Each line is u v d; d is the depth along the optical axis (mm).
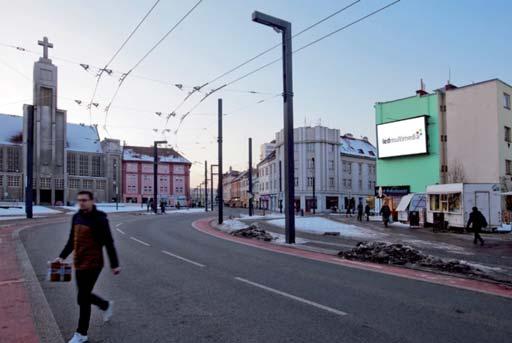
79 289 5062
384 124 40125
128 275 9414
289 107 17078
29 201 32781
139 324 5824
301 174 67938
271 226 26953
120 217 37375
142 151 101750
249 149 41844
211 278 9070
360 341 5117
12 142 75812
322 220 30359
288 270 10141
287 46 17125
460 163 35625
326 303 6934
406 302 7035
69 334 5457
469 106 35406
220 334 5379
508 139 35094
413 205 30641
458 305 6859
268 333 5414
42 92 70938
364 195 74000
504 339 5199
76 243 5082
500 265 11445
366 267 10664
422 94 38625
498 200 23984
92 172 84062
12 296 7438
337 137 69875
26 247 14148
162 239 17625
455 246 16453
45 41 51406
